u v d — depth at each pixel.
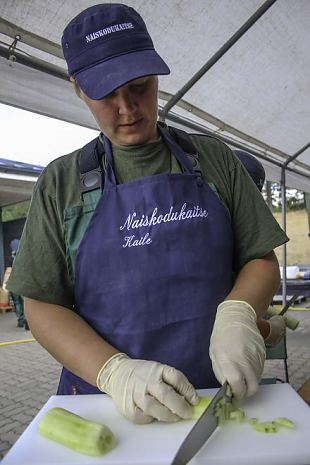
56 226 1.56
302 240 22.00
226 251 1.55
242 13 3.44
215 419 1.13
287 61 4.22
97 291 1.50
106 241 1.49
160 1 3.09
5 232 15.13
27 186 10.59
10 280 1.53
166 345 1.46
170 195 1.52
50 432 1.12
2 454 3.72
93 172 1.57
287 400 1.30
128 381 1.23
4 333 9.84
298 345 7.11
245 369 1.24
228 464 1.02
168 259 1.48
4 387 5.77
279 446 1.05
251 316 1.40
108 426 1.20
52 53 3.02
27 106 3.13
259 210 1.68
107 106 1.39
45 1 2.61
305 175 7.86
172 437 1.12
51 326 1.46
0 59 2.82
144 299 1.46
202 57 3.84
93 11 1.41
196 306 1.47
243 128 5.43
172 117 4.52
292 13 3.62
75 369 1.39
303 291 6.94
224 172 1.68
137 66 1.29
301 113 5.30
